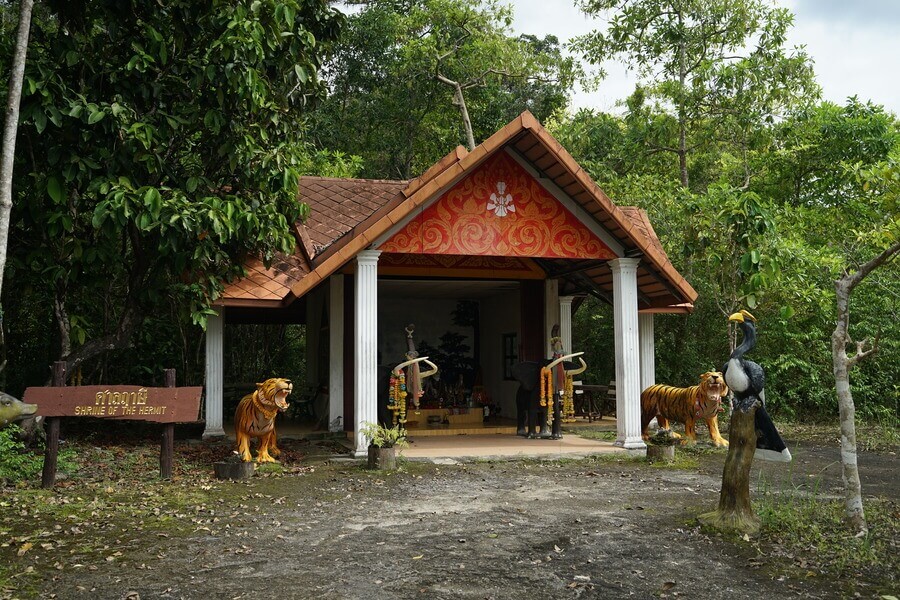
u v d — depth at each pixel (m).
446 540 5.98
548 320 14.16
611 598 4.68
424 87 26.02
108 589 4.80
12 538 5.94
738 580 5.02
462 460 10.18
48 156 8.96
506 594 4.73
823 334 15.83
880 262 6.30
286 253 10.98
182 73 9.99
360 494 7.86
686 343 17.42
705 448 11.09
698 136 18.89
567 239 11.14
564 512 6.99
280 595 4.70
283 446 11.55
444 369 16.78
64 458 9.18
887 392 15.24
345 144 27.41
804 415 15.97
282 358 21.61
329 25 11.27
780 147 17.39
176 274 10.50
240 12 9.20
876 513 6.77
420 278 13.56
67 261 9.86
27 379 14.23
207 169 10.57
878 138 16.86
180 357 16.31
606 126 19.80
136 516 6.76
